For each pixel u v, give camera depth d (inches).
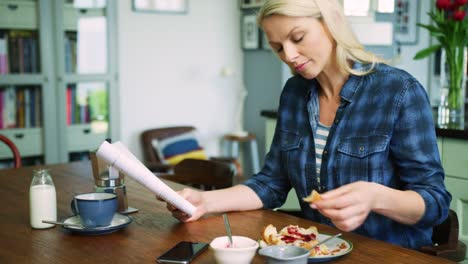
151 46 185.8
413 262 47.4
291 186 69.0
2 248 52.5
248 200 64.6
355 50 59.2
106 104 172.9
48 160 162.2
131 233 56.5
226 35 203.3
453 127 107.7
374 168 59.2
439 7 122.4
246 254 43.9
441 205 53.0
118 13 177.6
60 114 163.0
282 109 67.6
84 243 53.5
